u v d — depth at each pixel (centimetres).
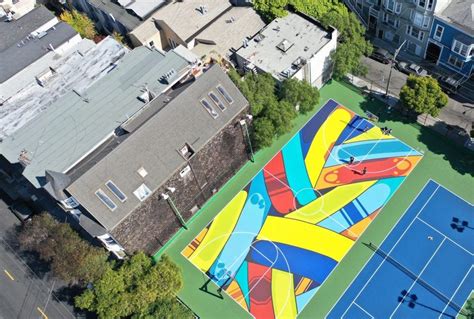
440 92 7519
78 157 6744
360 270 6806
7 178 8425
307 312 6600
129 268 6581
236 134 7275
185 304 6856
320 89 8625
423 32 8269
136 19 9181
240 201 7606
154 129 6612
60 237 6794
